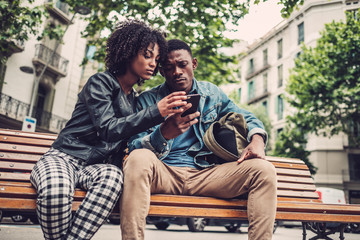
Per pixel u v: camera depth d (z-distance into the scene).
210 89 2.71
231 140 2.32
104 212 1.69
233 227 9.11
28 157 2.70
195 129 2.48
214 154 2.44
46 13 9.40
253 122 2.51
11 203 1.73
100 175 1.74
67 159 1.87
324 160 24.75
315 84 18.66
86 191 1.80
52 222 1.60
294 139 22.08
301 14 27.06
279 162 3.41
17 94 16.41
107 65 2.17
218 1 8.92
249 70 34.81
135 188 1.75
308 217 2.39
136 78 2.20
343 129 20.03
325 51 18.44
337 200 12.86
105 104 1.90
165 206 2.01
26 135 2.79
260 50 33.59
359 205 2.55
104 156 1.97
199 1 9.15
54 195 1.58
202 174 2.25
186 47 2.57
